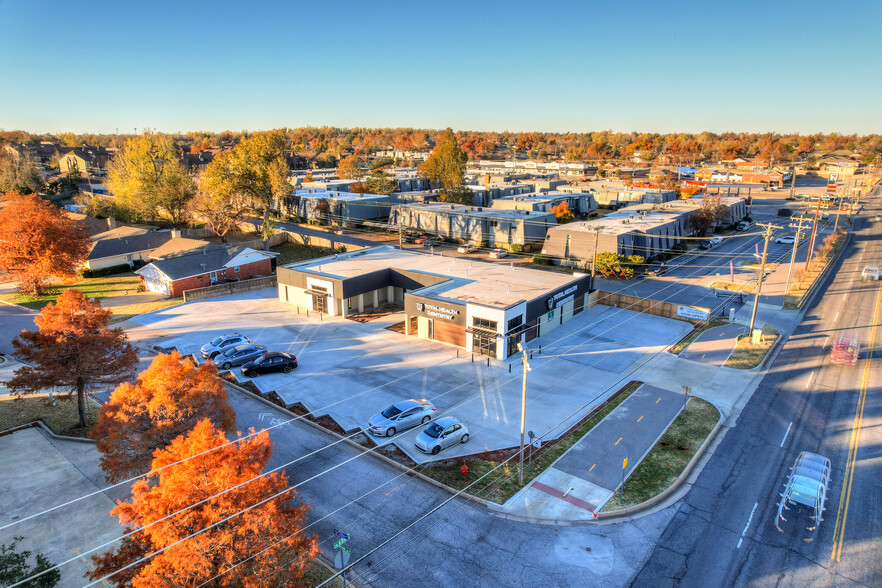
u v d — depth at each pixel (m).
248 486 15.72
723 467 24.70
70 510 22.00
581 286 46.91
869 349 38.75
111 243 63.66
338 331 43.28
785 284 55.84
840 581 17.94
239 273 59.34
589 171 166.62
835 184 142.00
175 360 21.64
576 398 31.62
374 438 27.38
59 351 26.12
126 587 15.12
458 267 51.66
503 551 19.52
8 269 50.81
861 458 25.16
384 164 178.75
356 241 78.81
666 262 67.44
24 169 118.06
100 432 20.69
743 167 190.12
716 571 18.45
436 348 39.75
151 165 88.69
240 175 84.44
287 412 29.97
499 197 104.94
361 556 19.27
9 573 14.60
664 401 31.11
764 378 34.19
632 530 20.59
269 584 14.96
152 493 15.78
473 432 27.89
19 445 26.92
